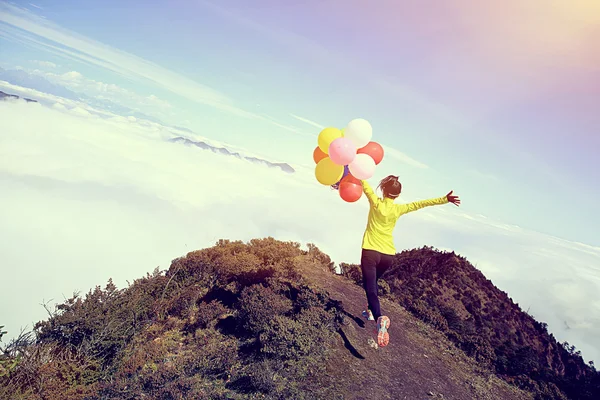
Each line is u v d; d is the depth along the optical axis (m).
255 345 5.86
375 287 4.90
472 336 7.64
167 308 7.61
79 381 5.64
